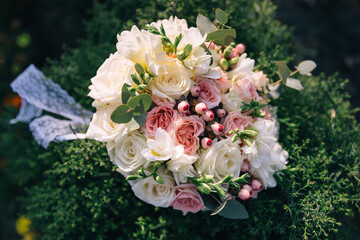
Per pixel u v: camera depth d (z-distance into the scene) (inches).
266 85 23.7
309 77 28.7
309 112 27.6
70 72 30.3
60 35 50.1
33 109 28.6
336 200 23.2
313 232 23.0
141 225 24.2
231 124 20.8
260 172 21.5
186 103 19.6
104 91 20.0
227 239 26.2
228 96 21.4
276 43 30.0
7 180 41.1
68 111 27.4
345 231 26.6
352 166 25.1
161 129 19.2
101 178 25.4
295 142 26.5
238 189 19.2
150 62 19.4
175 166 19.3
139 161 20.0
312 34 47.6
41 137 25.4
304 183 24.1
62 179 26.3
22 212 31.9
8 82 49.7
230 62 22.5
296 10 49.5
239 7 28.8
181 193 20.6
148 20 26.9
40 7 52.4
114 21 30.1
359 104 45.1
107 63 20.7
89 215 26.4
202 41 20.1
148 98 19.3
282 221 23.2
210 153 19.7
